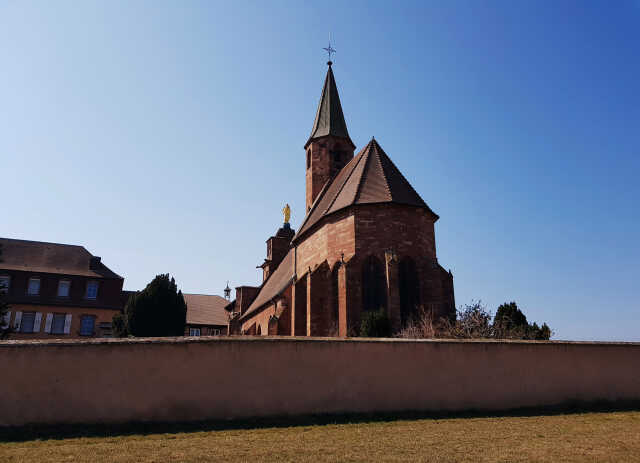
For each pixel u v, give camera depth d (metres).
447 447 9.84
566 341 16.33
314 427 11.87
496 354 15.38
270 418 12.80
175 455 9.12
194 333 59.22
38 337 45.44
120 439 10.61
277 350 13.55
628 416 13.84
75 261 50.94
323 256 28.83
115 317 41.47
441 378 14.66
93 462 8.66
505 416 13.77
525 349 15.70
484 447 9.86
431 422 12.62
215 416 12.69
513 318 27.62
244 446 9.86
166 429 11.60
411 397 14.25
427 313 24.41
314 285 27.20
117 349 12.59
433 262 26.59
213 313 62.69
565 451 9.58
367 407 13.83
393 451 9.48
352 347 14.18
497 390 15.02
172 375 12.71
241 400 12.94
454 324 24.14
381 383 14.12
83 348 12.44
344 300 25.11
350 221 27.00
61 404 12.01
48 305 46.56
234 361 13.16
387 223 26.48
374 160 30.05
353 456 9.06
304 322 29.20
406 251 26.31
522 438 10.74
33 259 49.34
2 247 49.12
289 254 43.47
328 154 40.75
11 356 12.07
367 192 27.61
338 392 13.70
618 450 9.71
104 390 12.27
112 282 49.88
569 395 15.68
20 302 45.81
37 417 11.84
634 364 16.69
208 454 9.20
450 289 27.98
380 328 22.08
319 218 29.30
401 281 26.06
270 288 43.12
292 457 8.99
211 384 12.87
